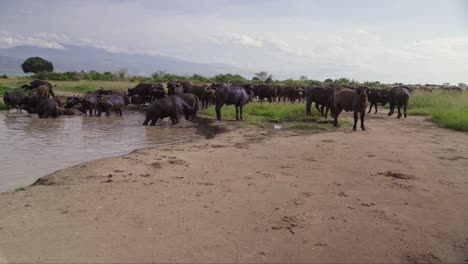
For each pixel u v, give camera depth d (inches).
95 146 502.3
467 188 300.4
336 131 617.9
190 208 247.9
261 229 216.4
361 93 607.2
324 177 328.2
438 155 425.4
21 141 532.7
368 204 260.7
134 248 189.6
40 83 1172.5
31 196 267.4
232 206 253.3
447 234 213.8
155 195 272.8
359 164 376.5
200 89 1045.2
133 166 353.4
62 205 249.3
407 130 639.1
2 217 227.8
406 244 200.4
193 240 200.2
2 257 177.8
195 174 333.4
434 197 277.9
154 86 984.9
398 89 861.8
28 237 200.5
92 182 302.2
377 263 179.8
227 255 184.1
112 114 938.7
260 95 1371.8
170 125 726.5
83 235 203.6
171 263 175.2
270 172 343.0
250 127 653.9
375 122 762.8
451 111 773.3
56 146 498.3
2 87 1475.1
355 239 205.5
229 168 356.8
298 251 190.1
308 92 826.8
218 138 533.6
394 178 327.3
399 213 245.3
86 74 2682.1
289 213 241.9
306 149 453.1
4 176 343.3
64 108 965.8
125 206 249.0
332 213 243.3
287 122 751.1
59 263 173.2
